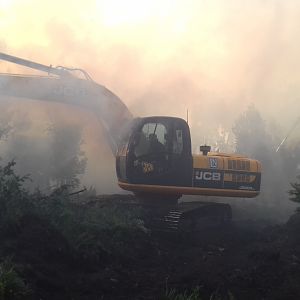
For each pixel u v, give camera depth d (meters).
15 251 6.11
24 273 5.45
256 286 6.18
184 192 10.84
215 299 5.62
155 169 10.77
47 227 6.87
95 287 5.84
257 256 7.49
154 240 8.80
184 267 7.20
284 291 5.87
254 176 11.52
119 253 7.40
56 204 7.91
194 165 10.87
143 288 6.04
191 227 10.31
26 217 6.91
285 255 7.61
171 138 10.82
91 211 8.77
